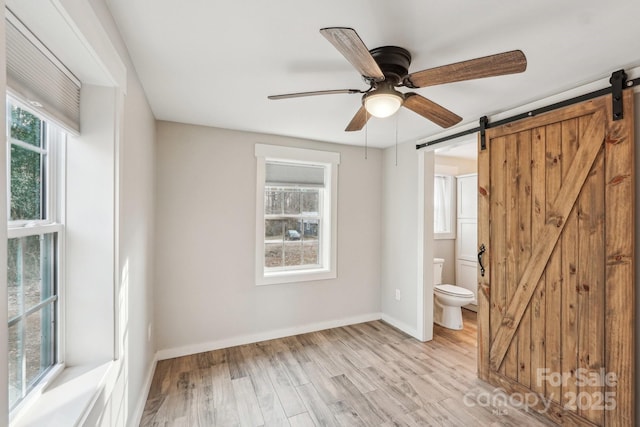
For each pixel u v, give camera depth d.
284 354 2.78
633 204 1.61
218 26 1.33
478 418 1.93
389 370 2.51
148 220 2.25
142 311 2.01
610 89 1.70
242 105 2.28
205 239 2.83
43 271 1.16
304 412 1.96
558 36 1.39
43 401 1.03
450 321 3.50
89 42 0.99
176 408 1.99
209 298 2.85
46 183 1.18
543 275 2.01
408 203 3.35
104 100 1.30
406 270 3.36
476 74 1.31
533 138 2.08
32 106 0.95
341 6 1.20
